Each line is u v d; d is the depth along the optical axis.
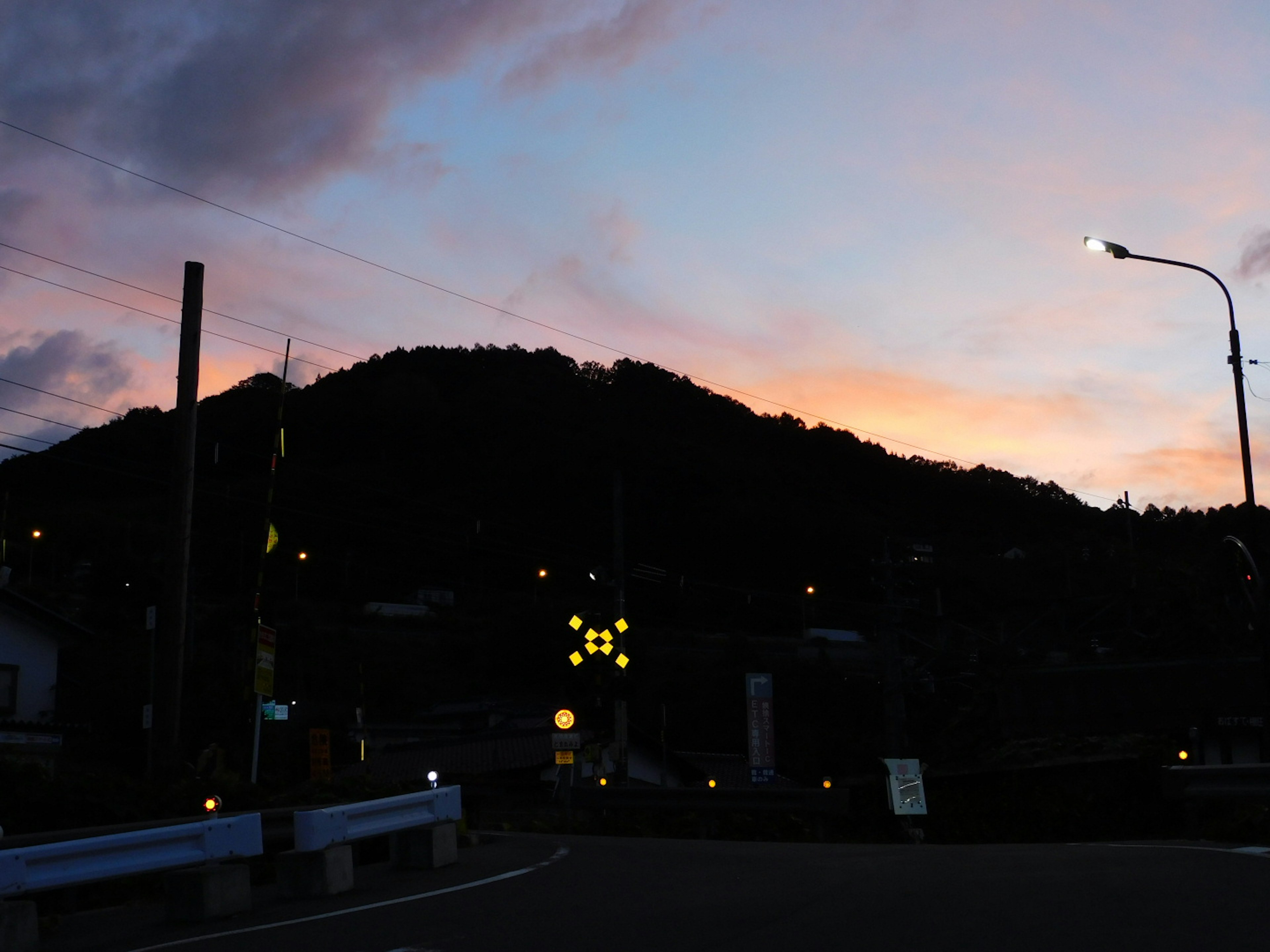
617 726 24.50
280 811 11.57
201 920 8.77
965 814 26.66
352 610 69.56
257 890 10.71
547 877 10.81
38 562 68.06
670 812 21.58
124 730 36.53
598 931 7.43
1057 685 33.12
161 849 8.67
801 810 20.14
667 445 78.69
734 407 86.62
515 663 62.12
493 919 8.12
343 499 78.81
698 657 59.81
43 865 7.85
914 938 6.61
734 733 52.47
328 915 8.70
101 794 12.66
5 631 32.81
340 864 10.05
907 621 43.75
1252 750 30.22
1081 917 7.07
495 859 12.94
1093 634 41.72
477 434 87.31
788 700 53.78
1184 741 30.56
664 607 69.69
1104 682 32.47
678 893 9.27
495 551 78.62
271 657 23.05
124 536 69.31
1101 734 31.84
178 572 18.67
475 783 33.47
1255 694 30.55
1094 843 14.00
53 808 12.16
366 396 92.38
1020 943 6.30
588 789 21.80
